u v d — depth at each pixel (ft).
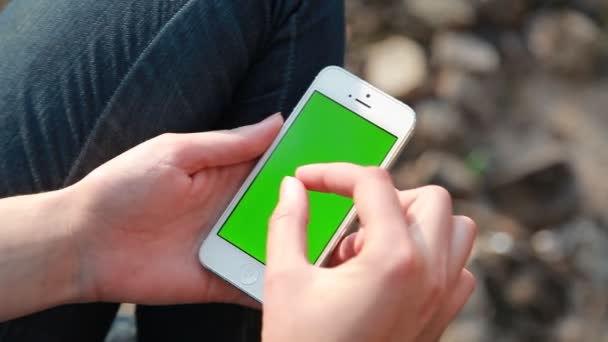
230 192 3.08
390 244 2.19
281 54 3.22
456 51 6.21
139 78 2.94
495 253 5.52
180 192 2.82
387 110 3.16
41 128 2.90
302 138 3.13
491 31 6.51
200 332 3.43
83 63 2.95
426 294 2.31
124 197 2.72
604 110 6.47
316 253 2.98
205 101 3.09
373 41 6.33
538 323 5.42
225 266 2.95
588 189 6.06
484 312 5.32
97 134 2.92
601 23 6.84
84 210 2.70
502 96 6.33
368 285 2.14
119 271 2.81
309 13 3.20
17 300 2.65
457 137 5.94
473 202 5.82
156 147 2.79
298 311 2.18
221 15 3.02
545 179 5.84
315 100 3.18
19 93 2.94
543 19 6.62
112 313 3.51
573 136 6.28
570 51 6.56
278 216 2.47
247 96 3.29
